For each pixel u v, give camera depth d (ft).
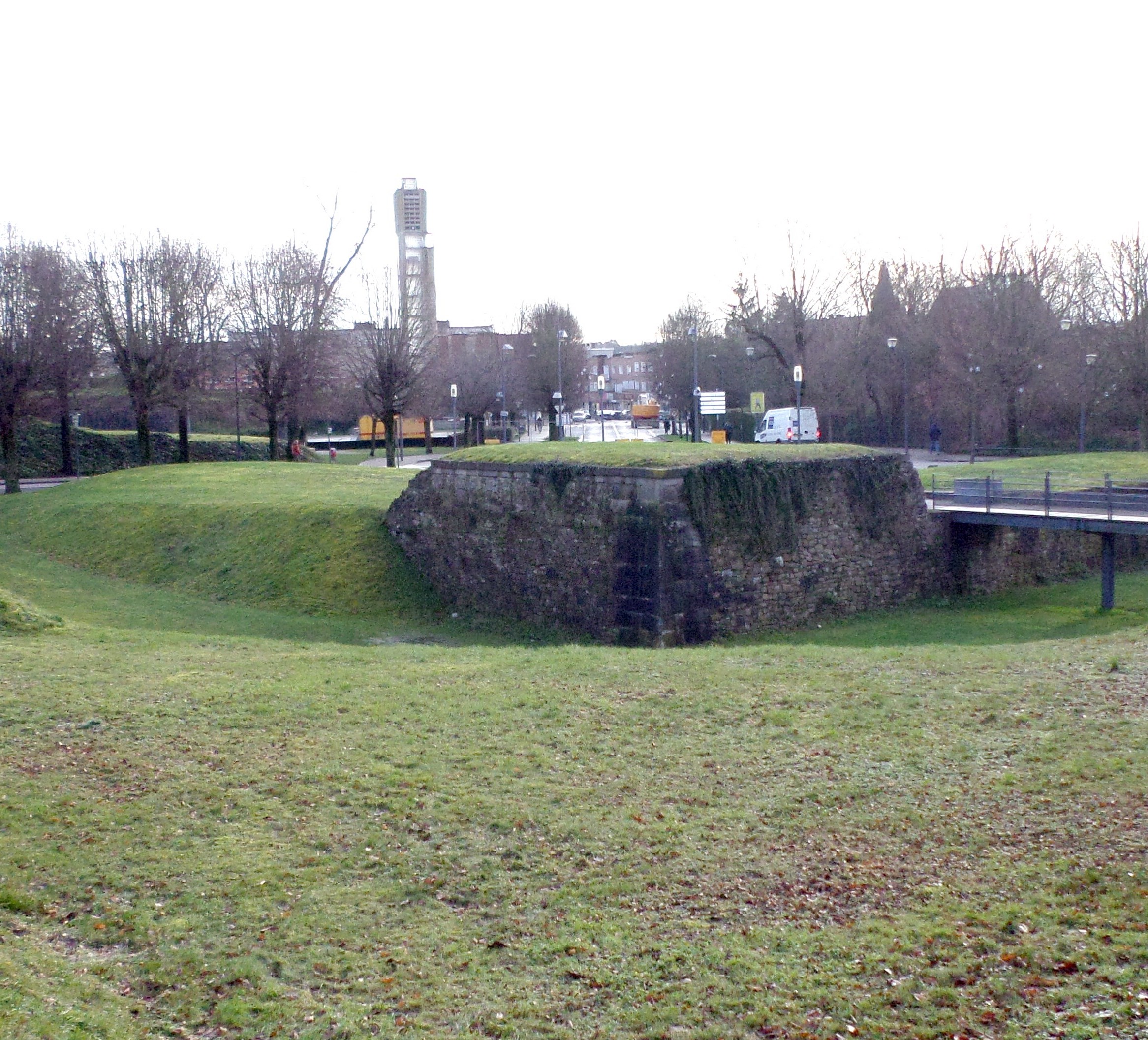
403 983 22.56
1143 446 155.33
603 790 31.91
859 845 27.78
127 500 108.17
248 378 168.96
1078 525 78.23
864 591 78.59
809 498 74.95
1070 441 175.73
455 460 83.66
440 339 244.01
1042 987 20.63
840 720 37.19
